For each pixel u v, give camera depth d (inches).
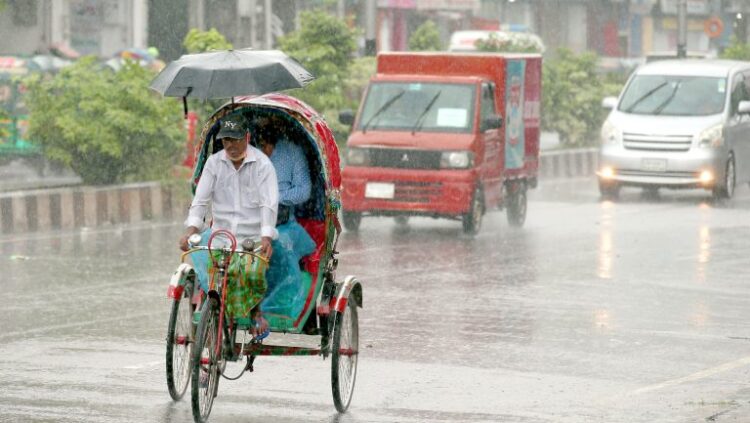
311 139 802.8
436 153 1734.7
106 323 1079.6
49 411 776.9
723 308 1208.2
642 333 1080.8
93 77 1876.2
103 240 1615.4
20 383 853.8
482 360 963.3
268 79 817.5
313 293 805.2
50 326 1063.0
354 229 1800.0
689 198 2320.4
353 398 837.8
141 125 1824.6
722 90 2298.2
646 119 2261.3
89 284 1278.3
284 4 3924.7
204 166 805.2
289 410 799.7
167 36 3496.6
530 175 1956.2
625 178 2247.8
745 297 1270.9
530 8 5649.6
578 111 3009.4
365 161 1759.4
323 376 904.3
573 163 2827.3
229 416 780.6
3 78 2236.7
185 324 814.5
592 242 1685.5
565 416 790.5
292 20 3932.1
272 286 791.7
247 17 3585.1
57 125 1808.6
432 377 903.7
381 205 1745.8
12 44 3152.1
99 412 777.6
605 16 5959.6
